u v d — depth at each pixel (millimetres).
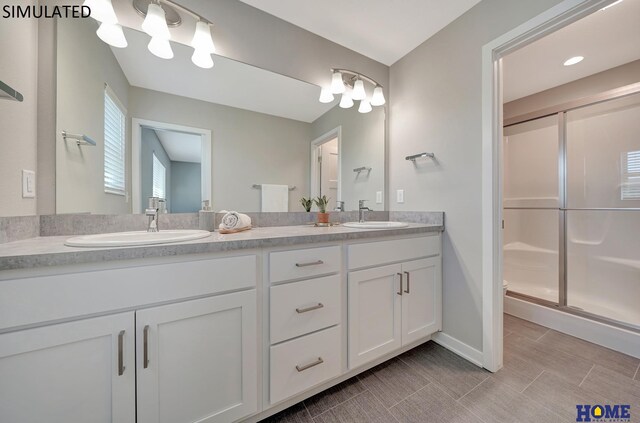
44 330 724
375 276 1430
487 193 1508
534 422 1129
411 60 2016
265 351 1096
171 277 893
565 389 1332
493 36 1475
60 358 751
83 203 1189
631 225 2072
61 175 1134
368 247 1407
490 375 1459
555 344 1784
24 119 1001
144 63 1346
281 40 1702
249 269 1048
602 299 2195
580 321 1868
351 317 1332
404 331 1570
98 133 1229
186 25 1419
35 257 705
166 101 1411
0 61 877
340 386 1377
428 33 1825
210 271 961
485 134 1511
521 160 2807
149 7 1232
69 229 1155
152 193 1382
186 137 1478
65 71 1143
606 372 1467
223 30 1508
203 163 1529
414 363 1585
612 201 2141
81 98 1182
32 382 724
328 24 1743
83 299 773
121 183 1297
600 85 2213
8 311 696
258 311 1074
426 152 1889
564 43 1839
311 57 1822
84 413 783
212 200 1562
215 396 979
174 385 904
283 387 1125
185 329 921
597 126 2201
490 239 1499
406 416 1171
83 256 760
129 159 1316
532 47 1882
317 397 1297
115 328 809
